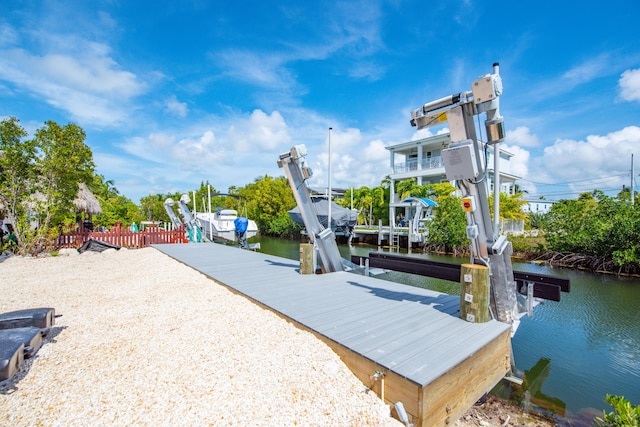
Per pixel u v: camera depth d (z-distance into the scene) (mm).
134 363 2801
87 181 11312
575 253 12664
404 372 2391
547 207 35938
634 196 15781
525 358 4793
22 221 9703
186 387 2477
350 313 3816
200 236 14516
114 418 2135
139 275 6590
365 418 2324
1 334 2924
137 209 37594
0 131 9125
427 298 4473
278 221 30234
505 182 27297
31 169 9828
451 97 3299
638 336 5594
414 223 18891
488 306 3508
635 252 10898
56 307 4336
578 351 5020
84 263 8289
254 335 3363
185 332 3457
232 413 2229
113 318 3889
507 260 3719
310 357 2912
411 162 26281
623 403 2512
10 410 2164
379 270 6789
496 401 3646
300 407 2340
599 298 7996
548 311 6965
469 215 3529
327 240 6266
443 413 2449
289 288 5059
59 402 2271
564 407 3566
